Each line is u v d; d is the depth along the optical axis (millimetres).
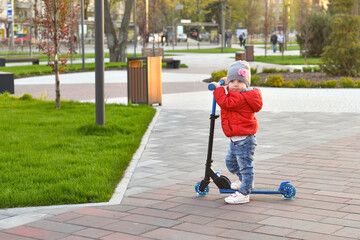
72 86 23688
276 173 7789
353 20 26266
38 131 11602
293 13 100250
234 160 6453
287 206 6121
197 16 115625
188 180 7527
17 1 76062
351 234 5113
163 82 25234
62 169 8039
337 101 17719
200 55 52594
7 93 18984
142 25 63531
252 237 5082
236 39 100812
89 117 13672
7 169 7973
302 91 21281
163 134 11570
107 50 68250
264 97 19062
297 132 11602
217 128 12367
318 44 49188
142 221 5664
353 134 11258
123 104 16375
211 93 20359
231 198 6277
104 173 7680
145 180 7566
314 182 7219
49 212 6070
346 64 26703
